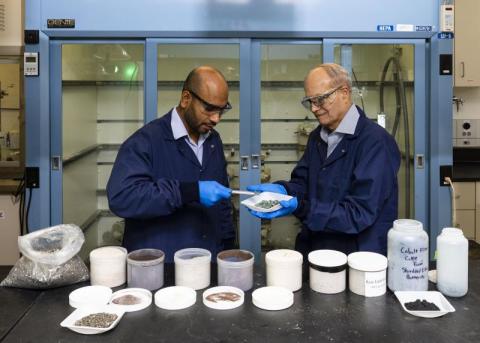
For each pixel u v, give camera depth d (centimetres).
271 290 123
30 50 267
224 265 129
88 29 267
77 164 298
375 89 290
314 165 179
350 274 127
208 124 162
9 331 107
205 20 270
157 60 275
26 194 274
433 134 277
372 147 156
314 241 172
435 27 272
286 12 271
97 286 128
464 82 374
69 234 137
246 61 276
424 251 124
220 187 148
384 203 157
